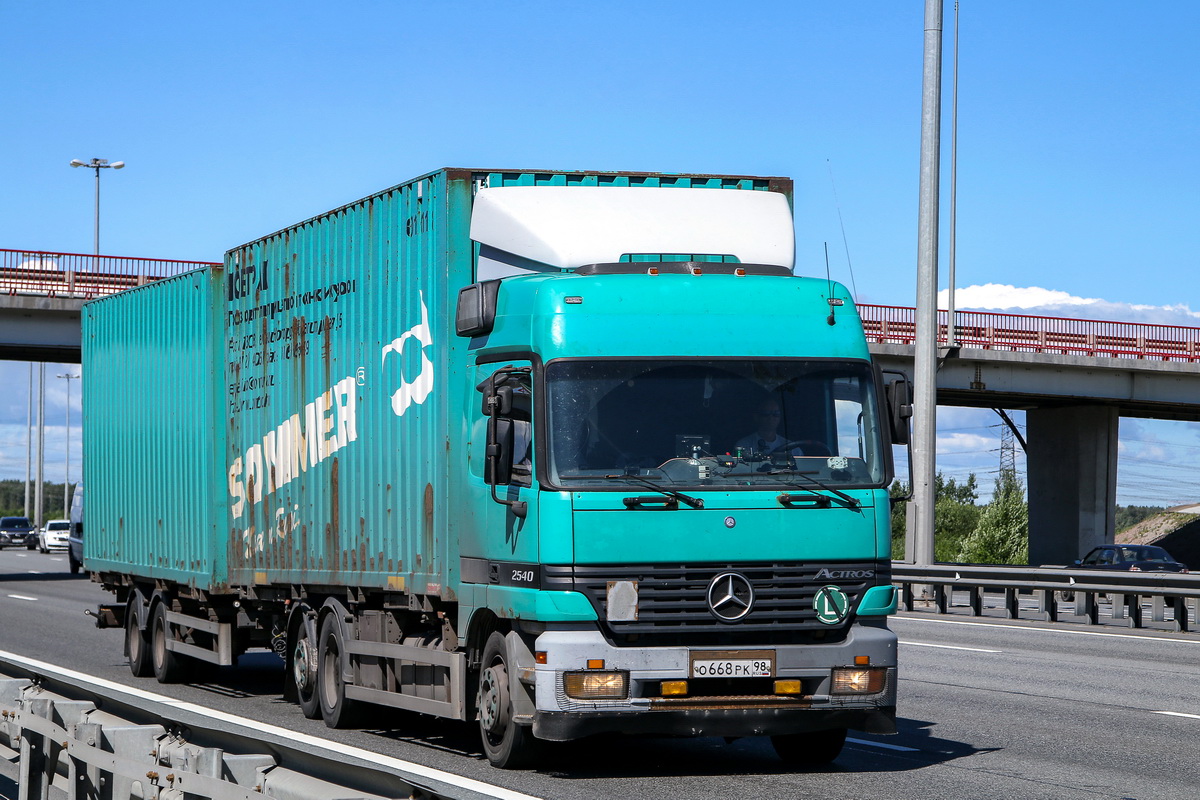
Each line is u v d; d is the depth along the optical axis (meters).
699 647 8.88
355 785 5.61
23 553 72.62
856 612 9.22
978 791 8.92
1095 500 55.56
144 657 16.72
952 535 118.75
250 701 14.14
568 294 9.27
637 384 9.17
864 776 9.50
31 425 105.88
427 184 10.69
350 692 11.65
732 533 8.99
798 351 9.50
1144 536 94.00
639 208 10.38
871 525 9.30
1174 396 51.25
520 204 10.21
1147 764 10.07
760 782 9.22
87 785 7.27
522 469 9.21
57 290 39.12
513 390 9.36
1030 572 24.67
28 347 40.12
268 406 13.66
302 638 12.86
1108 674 16.09
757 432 9.26
